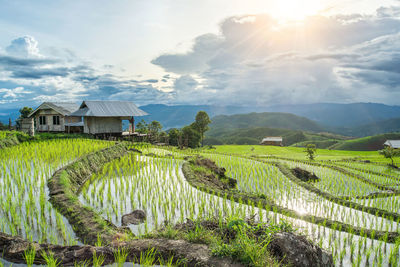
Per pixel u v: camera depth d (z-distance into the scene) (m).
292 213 10.56
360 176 23.67
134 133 36.69
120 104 35.03
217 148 60.94
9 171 12.79
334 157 47.72
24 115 46.16
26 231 6.79
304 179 22.28
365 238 7.94
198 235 6.28
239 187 18.53
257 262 4.96
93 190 11.78
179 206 10.53
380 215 11.76
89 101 32.47
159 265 5.18
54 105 35.81
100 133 32.81
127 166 17.61
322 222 9.84
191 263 5.11
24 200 9.13
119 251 5.32
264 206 11.39
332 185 20.22
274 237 5.81
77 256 5.24
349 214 12.02
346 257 7.26
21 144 20.72
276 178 20.28
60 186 10.61
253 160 29.12
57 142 22.52
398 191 18.55
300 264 5.29
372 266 6.77
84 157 16.08
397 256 7.19
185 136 63.62
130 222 8.55
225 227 6.89
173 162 20.73
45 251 5.39
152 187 13.08
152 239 6.14
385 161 41.53
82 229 7.32
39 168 13.51
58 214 8.05
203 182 15.73
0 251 5.31
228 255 5.29
